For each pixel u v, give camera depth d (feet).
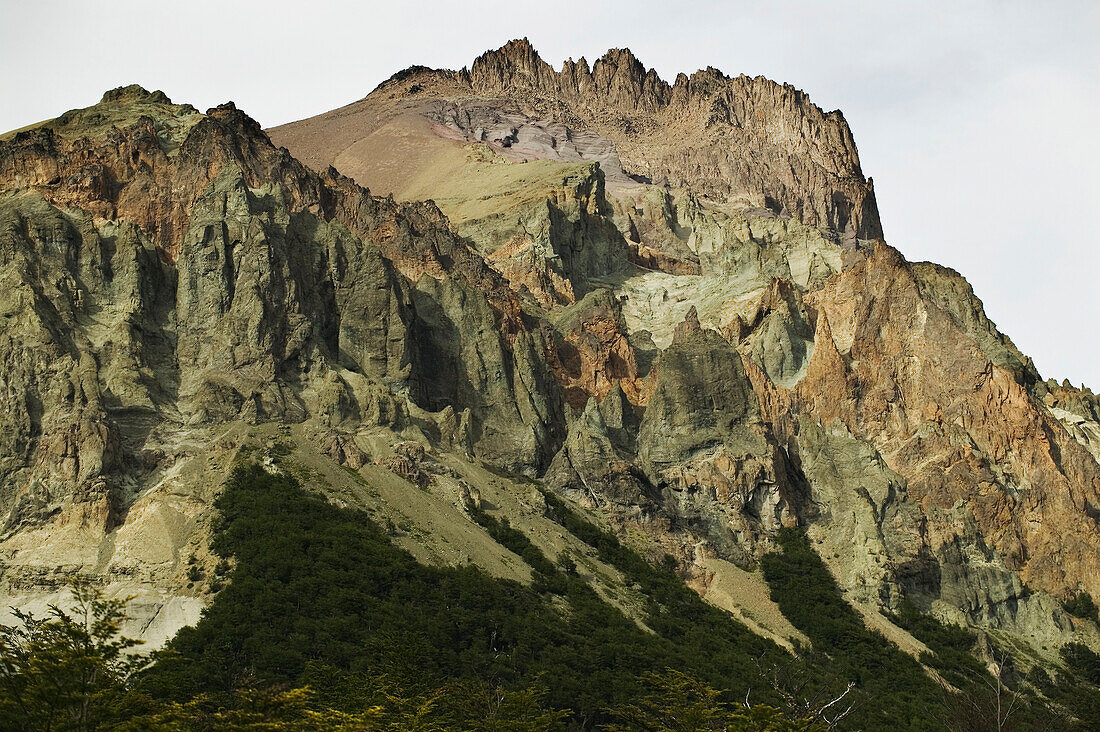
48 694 355.56
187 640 525.34
